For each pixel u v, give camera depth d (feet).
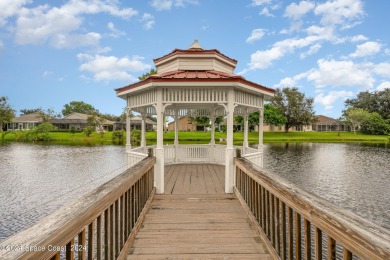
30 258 4.31
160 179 21.30
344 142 148.77
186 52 26.45
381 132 202.59
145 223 15.56
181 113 38.75
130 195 13.01
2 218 30.45
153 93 22.84
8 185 46.19
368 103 247.91
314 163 70.69
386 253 4.12
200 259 11.52
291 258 9.23
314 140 154.92
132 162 26.94
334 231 5.86
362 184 47.73
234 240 13.35
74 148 107.76
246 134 33.22
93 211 7.41
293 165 67.36
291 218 9.23
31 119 218.79
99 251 8.23
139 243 13.02
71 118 218.18
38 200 37.24
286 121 194.08
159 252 12.10
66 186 45.55
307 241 7.74
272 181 10.81
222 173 29.63
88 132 163.32
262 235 12.57
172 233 14.20
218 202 19.30
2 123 208.95
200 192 21.68
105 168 62.85
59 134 169.17
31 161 72.84
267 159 77.97
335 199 38.78
